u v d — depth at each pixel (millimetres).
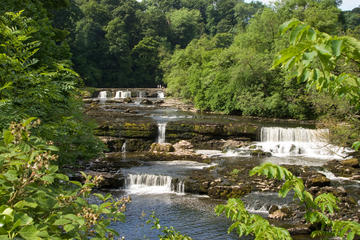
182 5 136750
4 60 6172
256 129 27531
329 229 12594
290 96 36062
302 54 1933
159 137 27516
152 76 87688
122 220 3303
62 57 16953
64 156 9250
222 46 85062
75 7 68188
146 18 97500
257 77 38438
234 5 125125
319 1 47438
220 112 39562
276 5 47594
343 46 1897
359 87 2506
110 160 22156
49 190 2994
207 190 17031
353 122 17844
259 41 45406
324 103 18875
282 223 13352
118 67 84188
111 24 84812
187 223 13203
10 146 2885
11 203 2521
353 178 18953
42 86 7062
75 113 10281
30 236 2102
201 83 43406
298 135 27094
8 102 5840
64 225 2648
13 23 7543
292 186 2879
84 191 3105
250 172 2711
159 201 15969
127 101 48344
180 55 59031
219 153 25172
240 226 2928
